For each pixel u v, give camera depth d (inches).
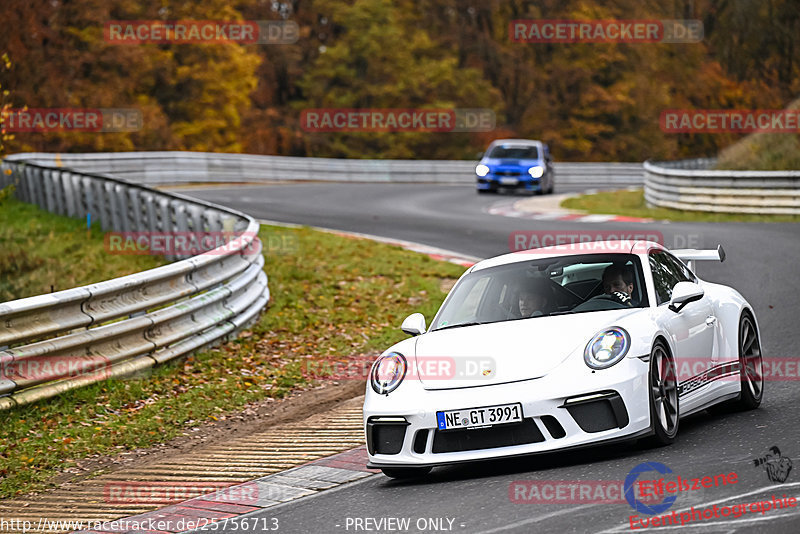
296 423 1195.3
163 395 1334.9
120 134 6186.0
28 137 5689.0
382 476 927.0
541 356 861.8
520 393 832.9
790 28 6515.8
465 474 888.3
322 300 1942.7
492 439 842.8
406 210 3634.4
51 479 1034.7
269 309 1861.5
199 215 2279.8
